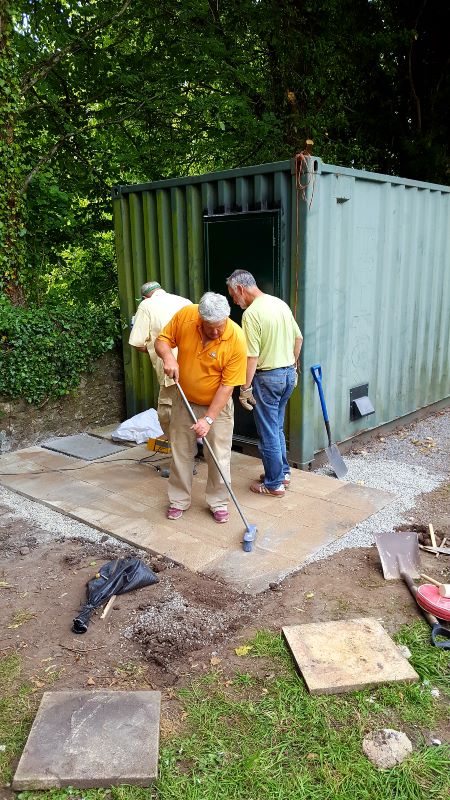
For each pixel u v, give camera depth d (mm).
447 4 8820
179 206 5484
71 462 5191
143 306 4691
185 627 2814
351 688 2406
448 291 6836
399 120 9836
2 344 5270
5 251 5883
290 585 3203
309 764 2076
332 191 4637
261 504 4223
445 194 6348
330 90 9148
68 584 3250
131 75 7738
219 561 3436
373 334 5590
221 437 3857
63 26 7270
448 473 4996
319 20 8844
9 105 5742
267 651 2652
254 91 8820
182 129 8625
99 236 8180
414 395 6543
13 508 4309
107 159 7965
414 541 3410
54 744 2102
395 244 5664
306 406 4824
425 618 2893
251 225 4820
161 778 2012
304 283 4562
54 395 5801
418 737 2188
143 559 3498
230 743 2168
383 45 8969
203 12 8070
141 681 2488
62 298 7980
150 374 6180
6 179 5801
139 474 4883
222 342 3586
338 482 4652
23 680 2498
